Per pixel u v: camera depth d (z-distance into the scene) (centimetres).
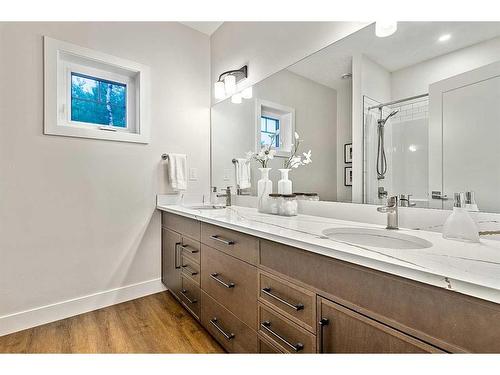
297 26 171
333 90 150
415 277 63
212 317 150
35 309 171
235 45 228
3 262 161
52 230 178
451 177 106
